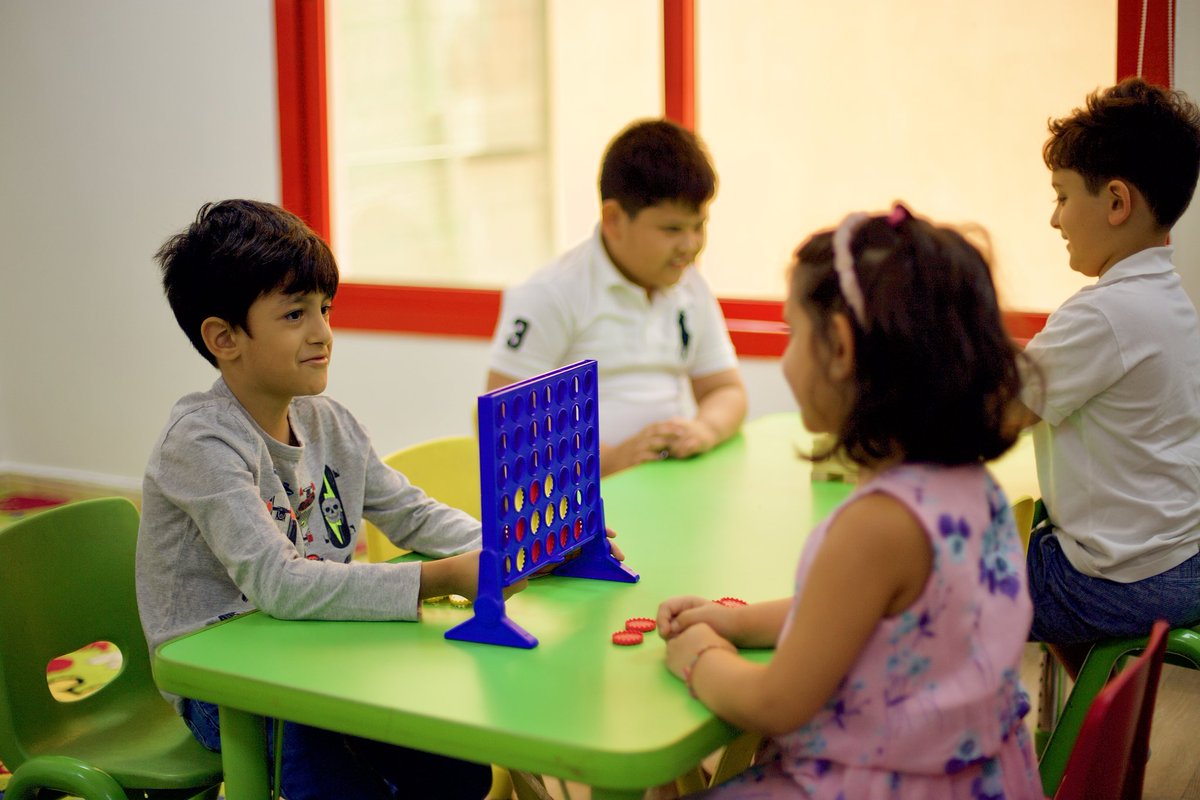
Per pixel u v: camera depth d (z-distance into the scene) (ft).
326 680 3.46
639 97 10.30
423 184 11.29
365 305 11.12
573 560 4.34
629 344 6.84
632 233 6.57
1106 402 5.04
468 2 10.80
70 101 12.01
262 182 11.32
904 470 3.15
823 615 3.08
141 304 12.04
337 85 11.41
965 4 8.75
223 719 3.73
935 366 3.02
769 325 9.52
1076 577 5.16
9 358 12.86
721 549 4.65
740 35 9.58
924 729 3.12
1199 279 7.98
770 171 9.68
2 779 6.19
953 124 8.96
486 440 3.62
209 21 11.23
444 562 3.98
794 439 6.64
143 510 4.40
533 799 5.12
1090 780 3.16
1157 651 3.48
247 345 4.35
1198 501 5.08
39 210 12.38
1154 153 5.01
